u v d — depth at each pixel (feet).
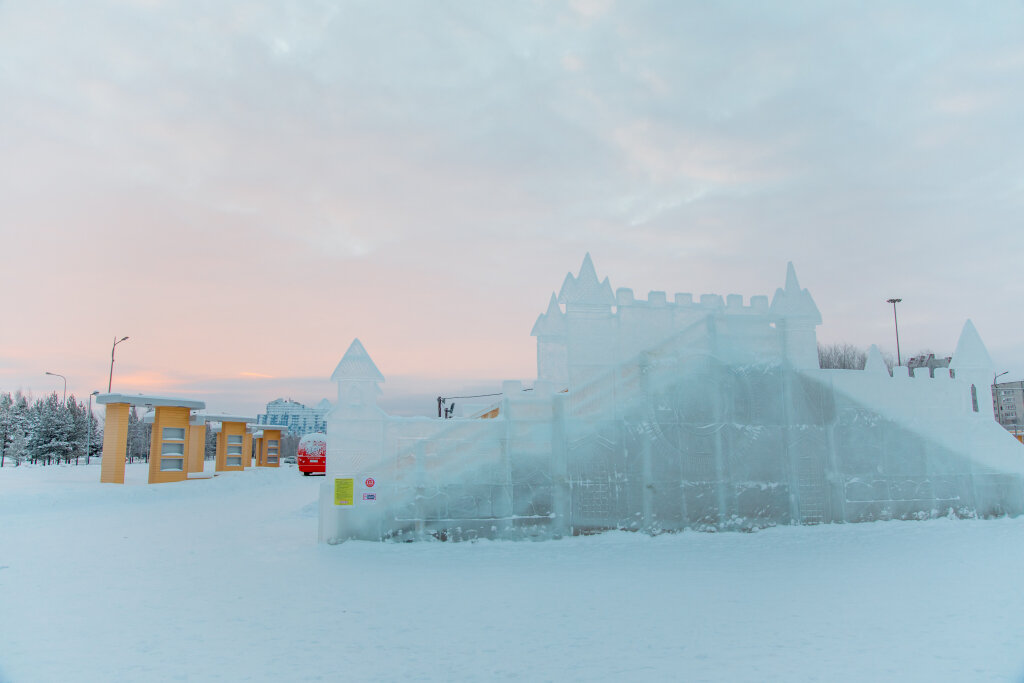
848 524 50.57
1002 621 24.62
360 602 29.09
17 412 280.92
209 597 29.99
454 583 33.27
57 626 24.89
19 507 70.23
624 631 24.12
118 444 95.71
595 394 49.06
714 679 18.70
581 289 50.42
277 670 19.85
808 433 51.47
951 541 44.01
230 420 146.41
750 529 48.91
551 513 46.96
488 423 47.55
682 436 49.44
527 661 20.70
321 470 144.56
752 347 51.83
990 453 54.39
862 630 23.72
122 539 48.32
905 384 53.98
